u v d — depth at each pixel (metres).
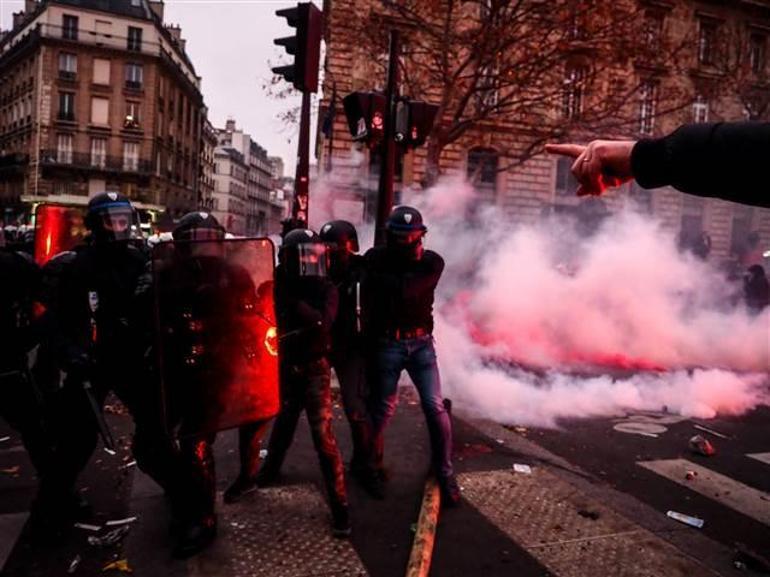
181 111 60.19
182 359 3.11
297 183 8.27
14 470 4.40
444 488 3.89
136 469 4.39
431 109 6.59
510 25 15.06
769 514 3.96
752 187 0.62
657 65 19.84
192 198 66.31
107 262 3.26
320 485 4.20
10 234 11.52
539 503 3.98
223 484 4.20
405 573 3.08
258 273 3.28
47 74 47.88
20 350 3.58
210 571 3.10
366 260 4.16
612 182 0.80
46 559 3.20
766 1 28.86
